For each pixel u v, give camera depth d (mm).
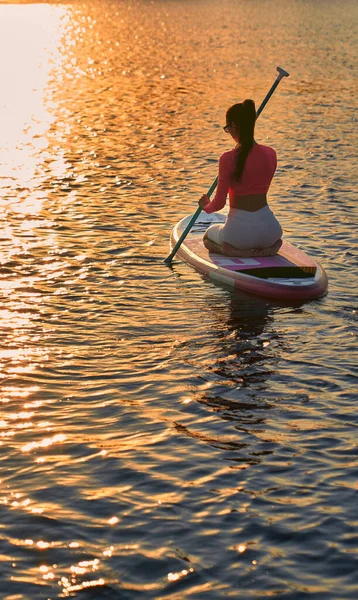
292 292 7145
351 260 8250
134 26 40656
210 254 7992
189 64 25969
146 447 4684
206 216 9133
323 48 29906
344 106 18047
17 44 33938
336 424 4953
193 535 3906
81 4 54219
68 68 25766
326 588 3551
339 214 9953
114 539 3873
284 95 19656
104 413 5082
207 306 6969
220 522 4000
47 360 5828
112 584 3580
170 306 6953
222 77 22938
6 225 9180
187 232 8047
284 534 3908
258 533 3916
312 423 4969
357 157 13141
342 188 11211
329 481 4344
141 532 3922
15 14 48469
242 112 7441
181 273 7801
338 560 3725
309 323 6609
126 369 5711
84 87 21484
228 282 7449
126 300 7066
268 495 4223
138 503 4152
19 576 3621
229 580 3604
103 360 5855
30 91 20766
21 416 5023
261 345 6148
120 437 4797
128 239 8852
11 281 7426
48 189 10969
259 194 7715
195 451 4645
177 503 4156
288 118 16641
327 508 4105
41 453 4605
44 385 5441
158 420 5000
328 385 5477
